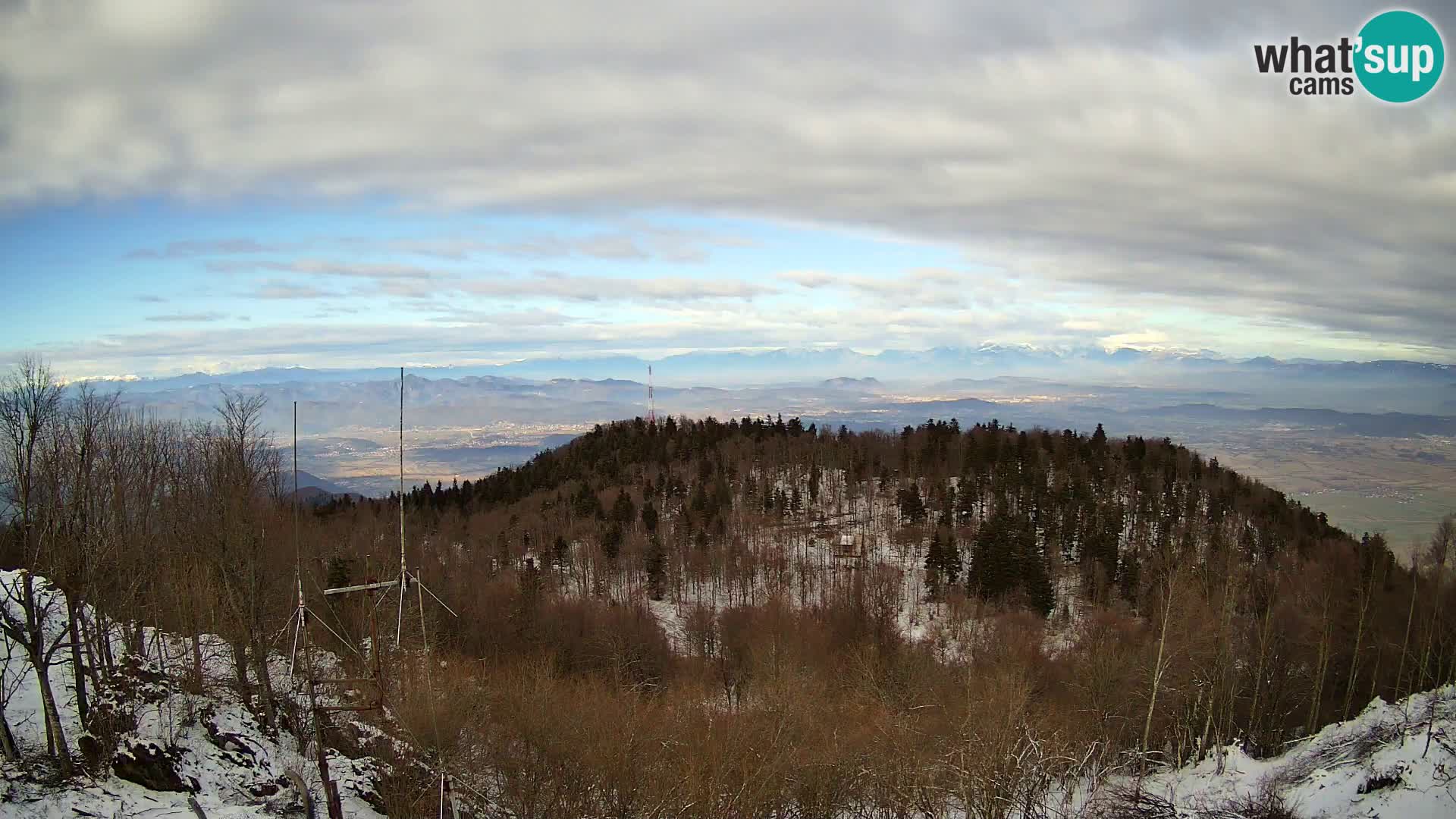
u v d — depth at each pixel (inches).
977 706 1692.9
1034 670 2383.1
